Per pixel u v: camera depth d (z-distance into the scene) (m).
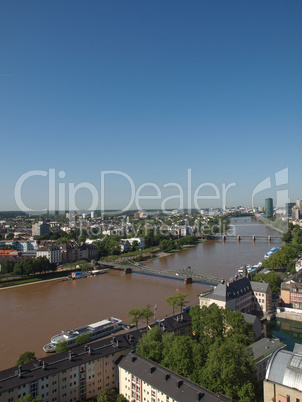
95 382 165.25
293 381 111.50
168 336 178.00
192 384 134.62
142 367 153.50
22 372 150.75
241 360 143.50
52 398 152.38
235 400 130.50
